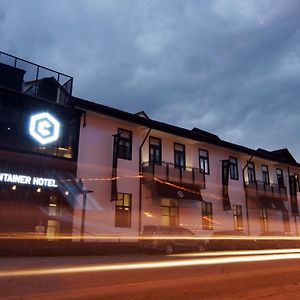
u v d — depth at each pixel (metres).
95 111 22.56
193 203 27.48
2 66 20.69
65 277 9.95
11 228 17.89
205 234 27.53
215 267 13.66
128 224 23.11
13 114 19.41
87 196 21.39
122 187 23.34
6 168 18.30
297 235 32.56
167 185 24.78
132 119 24.09
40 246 18.17
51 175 19.67
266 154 34.34
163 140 27.02
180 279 10.04
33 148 19.73
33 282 8.98
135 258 17.20
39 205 19.06
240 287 8.88
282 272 12.31
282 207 33.69
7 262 14.12
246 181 32.59
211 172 29.64
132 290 8.10
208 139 28.62
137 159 24.70
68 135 21.52
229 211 30.06
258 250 26.58
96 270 11.77
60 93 23.00
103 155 22.95
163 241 20.62
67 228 19.89
